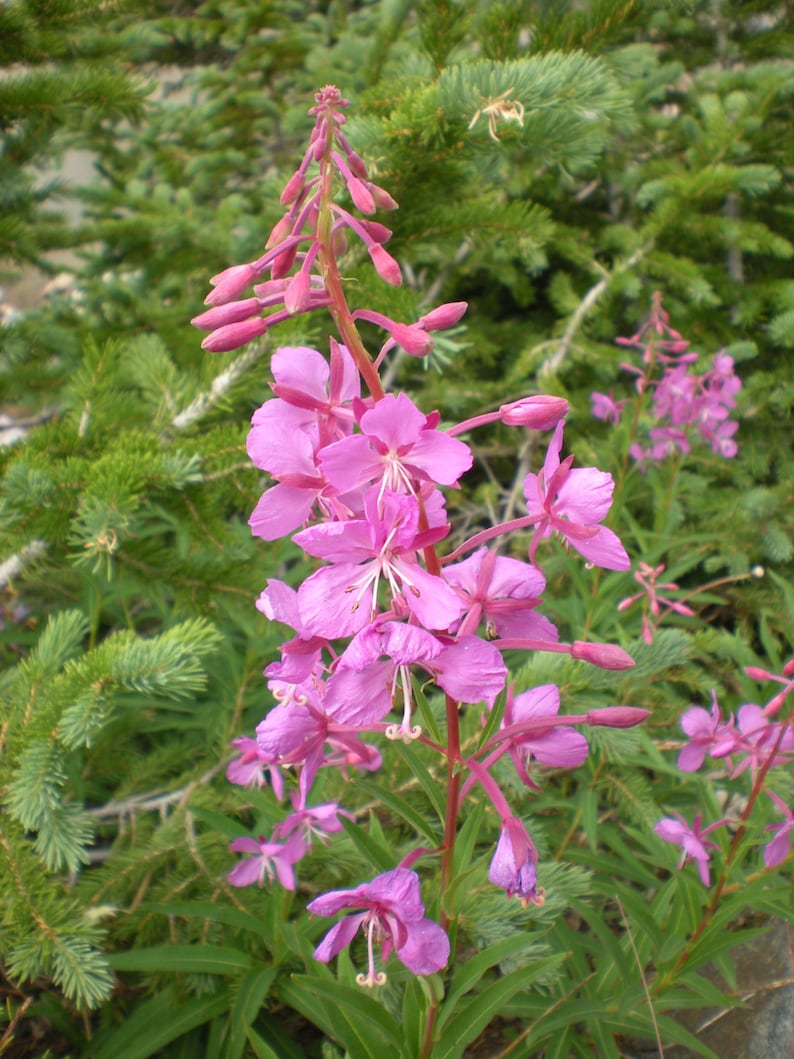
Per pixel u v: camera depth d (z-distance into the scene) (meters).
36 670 0.26
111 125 0.67
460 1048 0.22
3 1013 0.31
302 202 0.19
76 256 0.61
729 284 0.59
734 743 0.29
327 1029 0.29
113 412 0.33
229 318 0.18
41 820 0.24
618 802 0.39
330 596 0.16
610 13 0.38
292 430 0.17
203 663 0.43
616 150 0.62
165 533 0.51
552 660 0.33
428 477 0.16
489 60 0.34
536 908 0.28
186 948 0.30
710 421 0.49
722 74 0.60
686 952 0.29
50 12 0.37
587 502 0.18
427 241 0.40
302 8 0.75
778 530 0.51
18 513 0.28
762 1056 0.30
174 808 0.36
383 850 0.22
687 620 0.47
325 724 0.20
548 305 0.68
